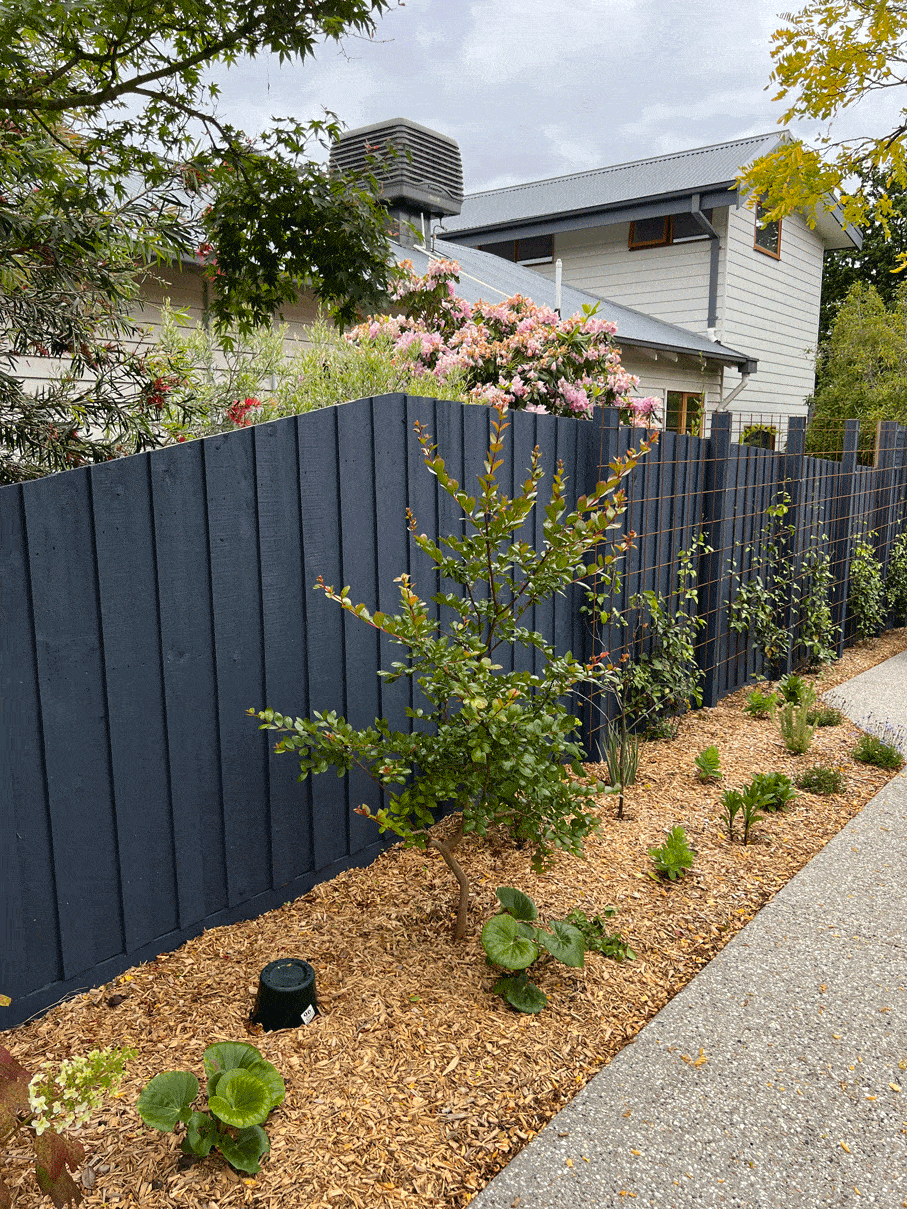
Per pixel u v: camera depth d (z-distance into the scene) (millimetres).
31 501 2391
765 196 7805
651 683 5516
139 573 2682
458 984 2766
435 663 2816
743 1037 2607
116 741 2660
